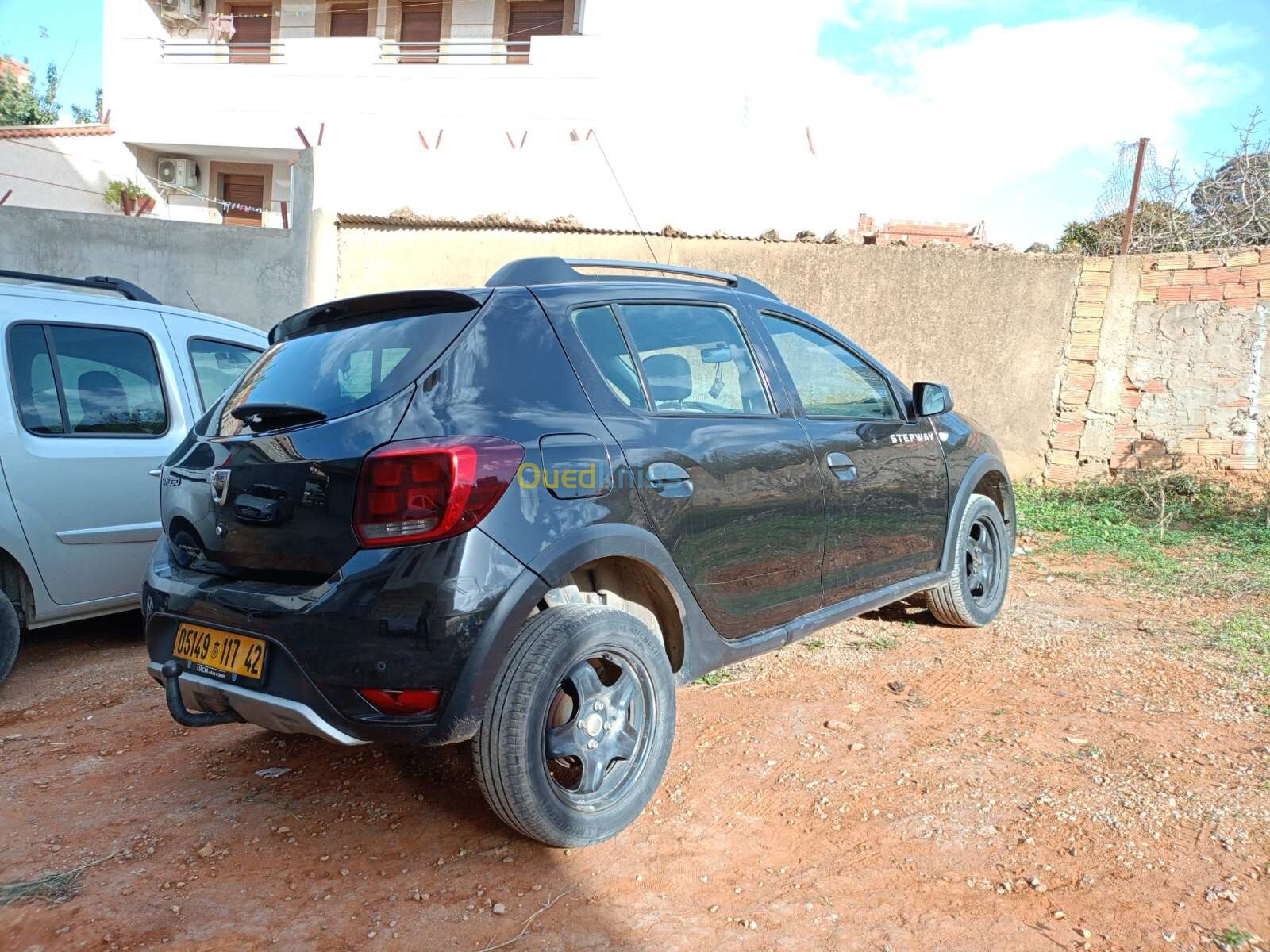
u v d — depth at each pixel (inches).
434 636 93.8
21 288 175.9
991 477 194.1
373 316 118.0
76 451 174.2
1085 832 107.1
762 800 117.5
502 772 98.3
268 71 690.8
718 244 360.5
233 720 113.0
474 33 719.7
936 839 107.2
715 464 123.1
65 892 100.4
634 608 118.3
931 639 181.3
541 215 495.8
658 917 94.1
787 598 136.5
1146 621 188.9
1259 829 106.0
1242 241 338.0
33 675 179.0
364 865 105.3
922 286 336.5
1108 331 316.8
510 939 91.2
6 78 831.7
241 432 113.1
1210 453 305.4
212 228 414.9
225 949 90.2
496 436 100.4
